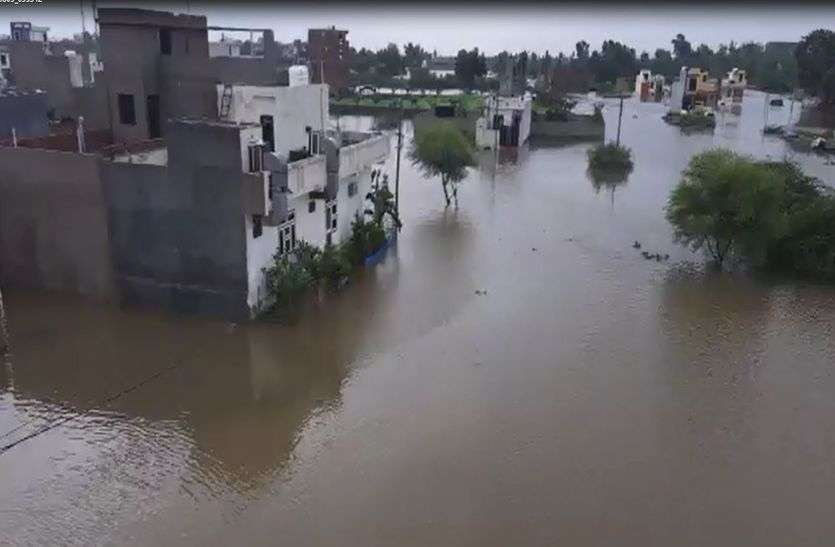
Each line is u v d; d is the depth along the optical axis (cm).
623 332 2052
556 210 3603
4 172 2080
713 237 2719
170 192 1933
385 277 2470
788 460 1437
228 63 2444
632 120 8388
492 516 1251
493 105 5822
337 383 1708
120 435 1480
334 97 8244
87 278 2103
